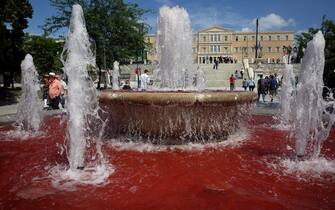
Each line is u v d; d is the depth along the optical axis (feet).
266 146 17.35
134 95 16.71
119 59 92.53
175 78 28.99
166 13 28.40
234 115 18.67
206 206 9.61
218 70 124.16
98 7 87.40
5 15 64.69
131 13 90.43
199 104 16.47
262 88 52.65
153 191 10.78
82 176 12.31
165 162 14.08
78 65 14.58
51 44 125.70
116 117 18.12
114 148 16.58
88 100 15.71
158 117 16.89
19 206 9.73
